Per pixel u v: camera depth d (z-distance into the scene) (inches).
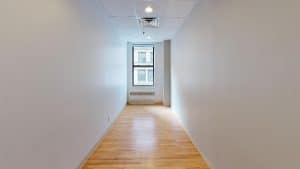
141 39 305.1
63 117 88.9
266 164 60.2
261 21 62.2
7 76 55.5
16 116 59.2
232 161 84.4
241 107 76.1
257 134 65.1
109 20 183.0
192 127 158.7
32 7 66.2
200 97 134.0
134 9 159.3
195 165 117.6
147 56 343.0
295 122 48.6
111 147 145.4
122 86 282.8
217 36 101.5
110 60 190.1
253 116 67.5
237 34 79.0
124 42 305.4
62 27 87.5
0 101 53.1
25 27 62.7
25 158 63.3
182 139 164.2
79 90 107.9
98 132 147.6
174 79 271.1
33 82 67.0
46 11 74.7
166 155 131.9
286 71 51.3
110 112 191.5
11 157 57.4
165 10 161.3
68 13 93.6
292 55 49.2
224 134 92.8
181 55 215.3
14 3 57.9
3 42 53.9
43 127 73.1
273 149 56.9
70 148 96.7
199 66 136.9
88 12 122.3
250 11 68.9
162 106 323.9
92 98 131.3
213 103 107.9
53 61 79.8
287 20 50.8
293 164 49.3
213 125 108.0
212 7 109.2
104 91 164.6
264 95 60.9
